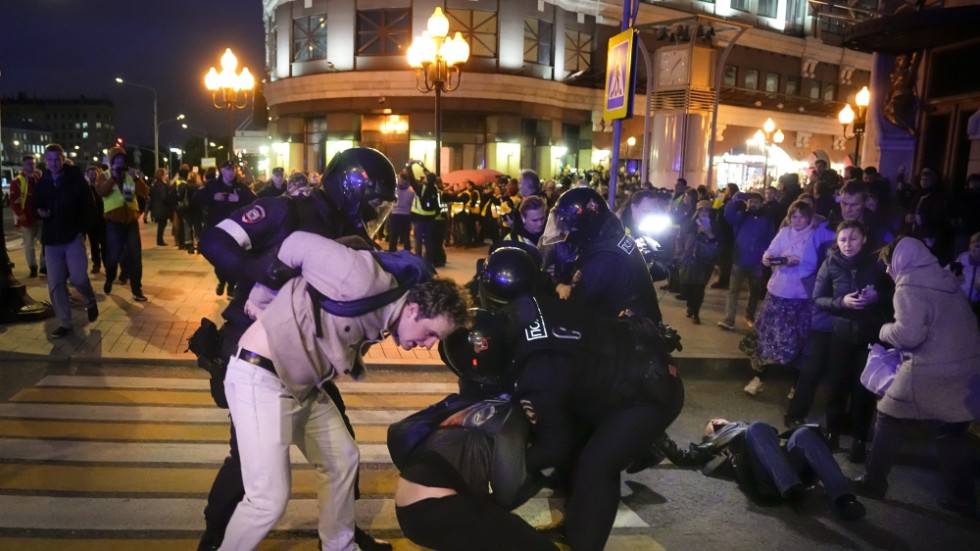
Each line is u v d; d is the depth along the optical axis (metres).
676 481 4.69
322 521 3.20
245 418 2.85
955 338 4.16
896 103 11.30
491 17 31.50
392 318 2.87
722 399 6.52
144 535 3.67
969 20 8.89
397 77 30.83
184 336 7.46
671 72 19.50
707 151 19.84
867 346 5.03
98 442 4.83
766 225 8.82
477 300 3.93
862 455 5.11
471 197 17.36
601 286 3.83
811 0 13.95
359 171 3.19
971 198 8.66
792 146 43.34
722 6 38.41
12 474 4.32
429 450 2.84
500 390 3.19
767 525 4.14
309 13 32.41
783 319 6.14
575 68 35.25
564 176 21.28
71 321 7.38
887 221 7.55
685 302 10.98
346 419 3.44
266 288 2.98
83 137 170.75
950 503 4.38
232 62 18.41
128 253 9.55
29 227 10.96
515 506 2.96
